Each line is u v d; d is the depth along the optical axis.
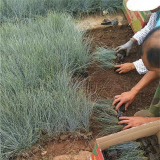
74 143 1.83
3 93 2.02
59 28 2.88
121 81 2.36
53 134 1.86
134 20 2.82
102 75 2.43
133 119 1.80
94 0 3.48
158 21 1.92
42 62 2.33
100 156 1.33
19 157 1.75
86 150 1.79
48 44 2.53
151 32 1.30
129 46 2.54
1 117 1.84
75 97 2.05
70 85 2.19
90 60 2.59
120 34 3.07
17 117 1.82
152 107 1.84
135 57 2.64
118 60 2.56
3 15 3.40
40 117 1.85
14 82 2.12
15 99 1.94
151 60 1.28
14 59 2.35
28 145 1.78
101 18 3.38
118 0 3.47
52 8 3.44
